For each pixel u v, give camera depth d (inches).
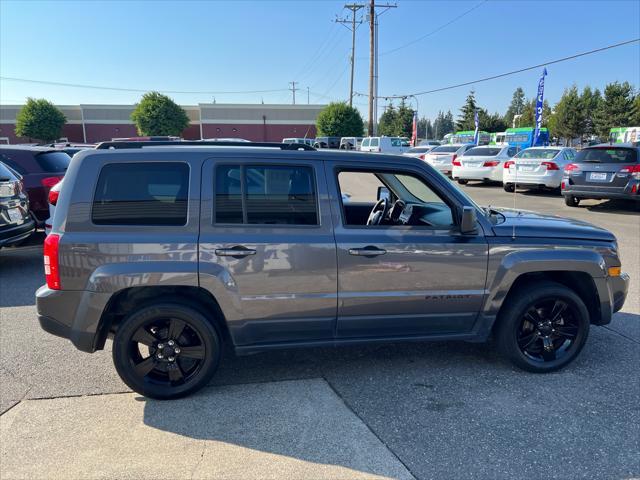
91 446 113.0
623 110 2214.6
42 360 159.3
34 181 311.1
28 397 135.6
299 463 107.0
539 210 474.6
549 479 102.0
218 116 2386.8
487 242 141.0
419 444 113.8
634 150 433.1
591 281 150.8
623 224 394.6
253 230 129.3
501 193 627.5
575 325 149.3
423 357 160.7
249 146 141.9
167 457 108.9
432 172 141.6
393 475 103.2
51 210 277.7
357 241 133.6
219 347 134.2
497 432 118.5
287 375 148.5
